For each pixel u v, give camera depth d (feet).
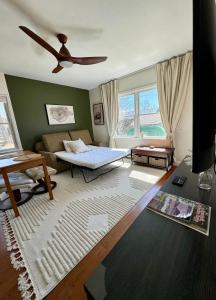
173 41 7.77
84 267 3.99
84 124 16.51
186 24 6.40
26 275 3.88
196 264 1.50
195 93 1.75
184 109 10.31
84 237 4.99
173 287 1.31
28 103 12.00
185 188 3.06
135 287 1.33
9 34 6.26
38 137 12.80
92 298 1.30
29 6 4.97
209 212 2.28
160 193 2.92
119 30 6.65
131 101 13.29
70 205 6.99
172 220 2.17
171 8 5.49
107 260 1.60
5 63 8.89
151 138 12.48
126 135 14.35
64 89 14.34
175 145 11.21
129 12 5.62
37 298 3.35
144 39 7.47
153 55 9.31
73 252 4.45
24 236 5.23
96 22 6.06
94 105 16.47
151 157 11.29
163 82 10.43
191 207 2.41
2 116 10.89
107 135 16.14
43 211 6.65
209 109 2.02
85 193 8.08
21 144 11.80
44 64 9.29
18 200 7.62
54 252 4.50
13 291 3.54
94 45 7.74
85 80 13.17
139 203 6.80
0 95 10.46
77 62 7.17
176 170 3.99
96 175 10.68
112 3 5.14
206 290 1.27
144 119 12.78
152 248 1.72
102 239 4.88
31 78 11.91
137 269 1.49
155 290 1.30
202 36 1.67
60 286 3.57
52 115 13.47
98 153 11.54
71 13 5.47
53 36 6.69
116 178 9.80
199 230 1.95
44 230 5.46
